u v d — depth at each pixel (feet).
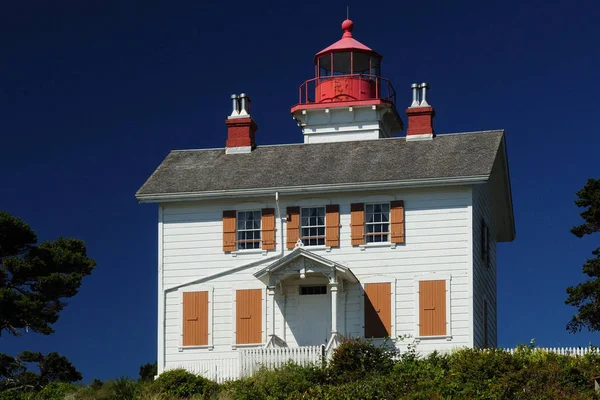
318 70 197.16
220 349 160.66
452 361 142.00
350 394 135.44
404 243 158.30
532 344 145.89
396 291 157.48
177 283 163.32
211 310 161.79
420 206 158.81
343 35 199.00
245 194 162.50
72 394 154.81
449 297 155.94
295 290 160.25
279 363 148.05
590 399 128.57
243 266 162.09
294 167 166.81
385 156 165.99
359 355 143.54
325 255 160.25
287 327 159.33
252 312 160.66
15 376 179.22
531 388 133.08
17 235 182.50
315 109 188.65
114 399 148.97
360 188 159.63
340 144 172.14
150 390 147.43
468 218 157.17
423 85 171.53
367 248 159.22
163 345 162.09
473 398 131.54
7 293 175.22
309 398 135.85
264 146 175.11
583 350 145.07
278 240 161.89
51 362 181.57
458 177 156.46
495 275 179.32
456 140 167.53
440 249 157.38
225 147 175.63
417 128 169.89
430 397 132.16
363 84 191.21
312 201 161.99
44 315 180.04
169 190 164.45
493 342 173.17
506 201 179.11
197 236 163.84
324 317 158.81
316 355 147.74
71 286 181.88
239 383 144.36
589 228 167.94
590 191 169.58
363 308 157.79
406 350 155.53
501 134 167.73
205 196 163.22
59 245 187.62
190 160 173.47
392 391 136.15
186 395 145.59
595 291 160.56
